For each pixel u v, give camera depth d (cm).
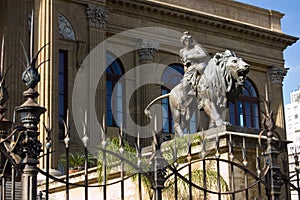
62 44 2377
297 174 786
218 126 1061
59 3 2394
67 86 2355
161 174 642
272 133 776
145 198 1030
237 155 933
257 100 3244
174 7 2902
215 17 3042
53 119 1997
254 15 3297
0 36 2244
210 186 939
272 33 3291
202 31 3042
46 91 2020
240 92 1211
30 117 562
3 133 823
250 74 3256
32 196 545
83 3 2462
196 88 1255
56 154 1964
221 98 1185
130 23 2788
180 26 2961
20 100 2156
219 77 1195
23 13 2283
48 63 2039
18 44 2223
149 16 2859
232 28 3127
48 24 2095
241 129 1030
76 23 2434
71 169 1603
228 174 923
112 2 2720
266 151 770
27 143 555
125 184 1095
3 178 607
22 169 553
